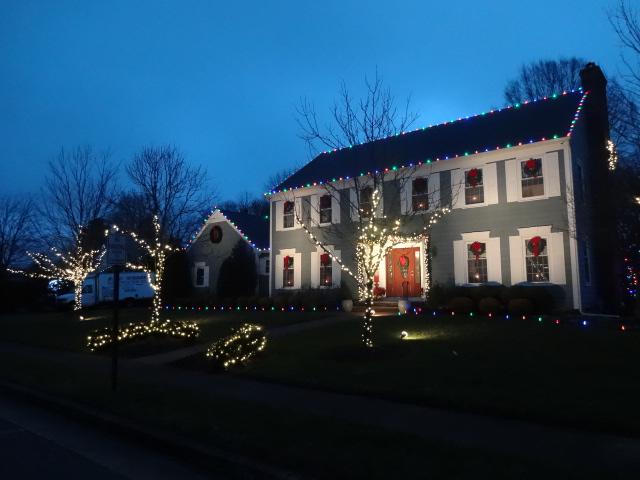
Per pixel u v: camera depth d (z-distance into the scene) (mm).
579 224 18844
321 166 27406
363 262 13070
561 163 19203
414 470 5316
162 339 16875
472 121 23938
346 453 5934
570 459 5707
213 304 28797
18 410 9656
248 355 12547
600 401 7699
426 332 14734
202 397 9312
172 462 6562
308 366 11609
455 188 21375
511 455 5777
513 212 20094
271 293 27016
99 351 16078
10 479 5859
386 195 22484
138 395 9555
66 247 30562
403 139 24609
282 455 5938
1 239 39844
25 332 22531
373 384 9648
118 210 33562
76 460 6605
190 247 33938
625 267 20250
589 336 12828
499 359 10883
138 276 36219
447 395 8539
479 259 20812
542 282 19234
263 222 34469
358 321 18250
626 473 5152
